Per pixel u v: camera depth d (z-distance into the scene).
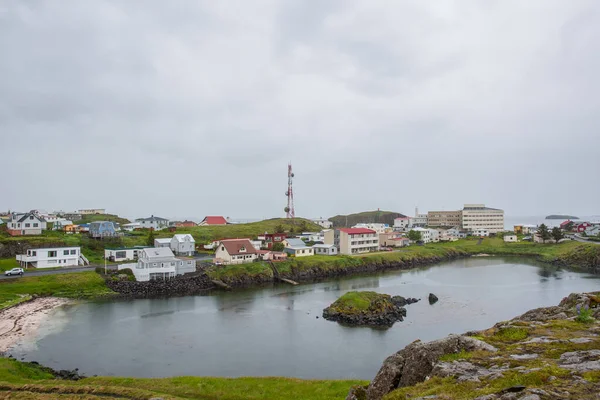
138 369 41.62
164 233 146.00
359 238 138.88
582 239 171.50
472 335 18.94
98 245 115.94
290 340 51.75
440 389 12.80
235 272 96.81
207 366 42.69
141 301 74.44
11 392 28.44
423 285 91.12
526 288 85.50
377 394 16.88
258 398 28.42
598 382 11.44
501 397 11.29
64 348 47.75
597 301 23.08
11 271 80.56
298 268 106.81
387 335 53.91
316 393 28.86
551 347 15.45
